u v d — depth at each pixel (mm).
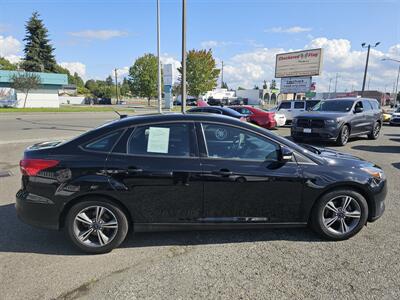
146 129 3605
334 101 12664
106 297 2752
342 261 3352
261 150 3664
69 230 3480
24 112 30250
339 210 3799
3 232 4043
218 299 2730
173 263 3322
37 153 3533
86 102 74188
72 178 3396
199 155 3561
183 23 12523
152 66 63156
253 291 2842
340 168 3762
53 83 42156
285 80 31781
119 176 3436
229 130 3656
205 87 51219
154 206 3527
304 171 3656
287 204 3682
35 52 55531
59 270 3186
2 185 6109
